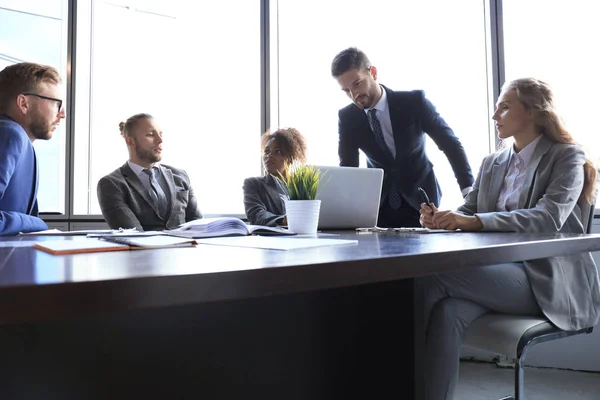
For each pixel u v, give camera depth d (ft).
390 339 3.29
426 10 10.05
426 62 9.92
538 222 5.18
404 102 8.61
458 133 9.64
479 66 9.97
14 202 5.84
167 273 1.76
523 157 6.09
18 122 6.33
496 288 4.50
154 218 8.55
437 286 4.37
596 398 7.33
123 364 3.05
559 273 4.60
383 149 8.86
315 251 2.79
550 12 9.27
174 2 10.99
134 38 10.73
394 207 8.85
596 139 8.64
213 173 10.83
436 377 4.25
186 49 10.94
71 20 9.80
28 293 1.47
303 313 3.71
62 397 2.85
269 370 3.59
